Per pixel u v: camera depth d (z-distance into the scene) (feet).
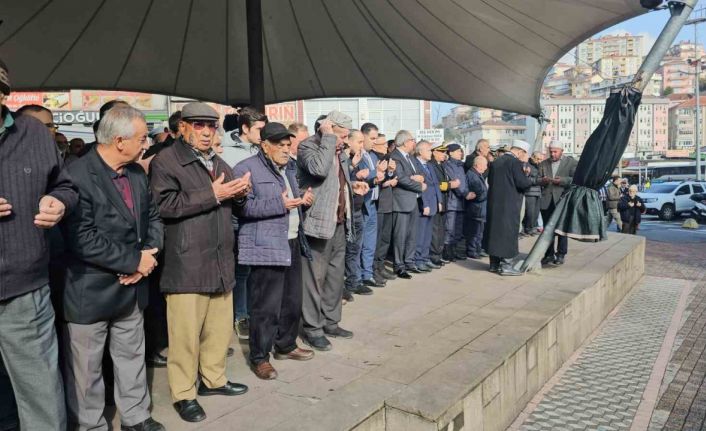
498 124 329.11
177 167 9.50
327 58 22.08
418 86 23.29
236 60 21.45
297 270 12.34
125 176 8.96
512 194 21.43
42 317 7.52
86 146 10.26
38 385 7.50
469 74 21.48
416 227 21.66
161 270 9.96
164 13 18.02
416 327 14.79
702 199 77.71
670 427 12.84
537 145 32.04
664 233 58.70
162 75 21.13
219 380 10.53
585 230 21.43
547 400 14.30
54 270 8.53
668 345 18.85
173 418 9.66
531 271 22.12
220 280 9.94
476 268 23.54
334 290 13.84
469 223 26.48
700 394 14.70
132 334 9.20
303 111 72.08
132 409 9.16
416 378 11.12
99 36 17.97
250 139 13.48
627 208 49.67
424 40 19.98
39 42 17.30
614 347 18.70
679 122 374.43
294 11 19.79
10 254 7.04
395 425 9.99
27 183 7.22
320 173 12.30
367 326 14.97
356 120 72.79
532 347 14.28
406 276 21.36
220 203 9.88
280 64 22.36
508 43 19.12
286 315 12.30
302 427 9.09
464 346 13.14
